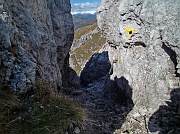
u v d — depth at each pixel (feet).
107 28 63.72
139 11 49.06
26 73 32.53
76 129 29.32
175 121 39.01
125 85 56.34
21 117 27.91
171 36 43.65
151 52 49.14
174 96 44.24
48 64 50.14
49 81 44.98
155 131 37.81
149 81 48.91
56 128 27.35
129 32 52.49
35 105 29.94
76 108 31.94
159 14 45.68
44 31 52.90
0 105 27.58
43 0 58.23
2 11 34.96
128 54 56.29
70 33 81.97
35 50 42.22
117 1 56.44
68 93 67.67
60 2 76.28
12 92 30.04
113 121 43.27
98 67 105.09
